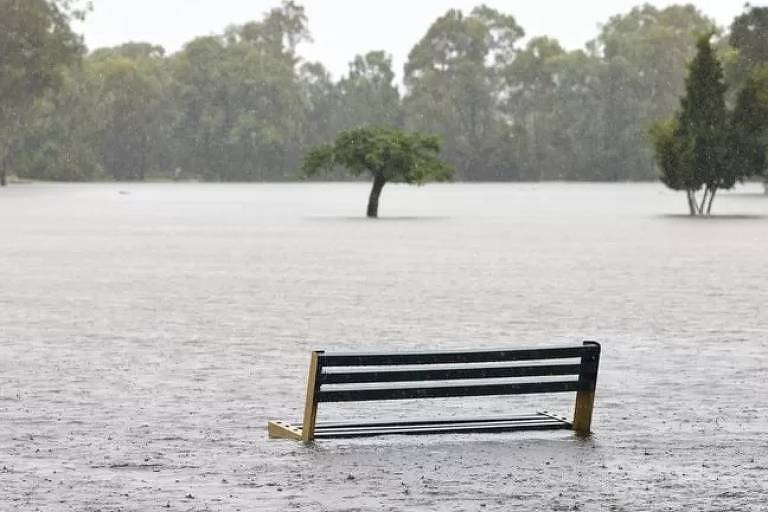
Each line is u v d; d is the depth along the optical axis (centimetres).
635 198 17512
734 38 18225
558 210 12775
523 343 2944
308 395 1855
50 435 1900
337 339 3005
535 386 1903
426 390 1864
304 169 10800
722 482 1628
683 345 2909
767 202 15625
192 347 2866
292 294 4150
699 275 4972
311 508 1500
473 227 9062
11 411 2089
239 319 3434
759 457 1767
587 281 4672
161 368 2548
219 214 11525
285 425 1925
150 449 1808
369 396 1858
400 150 10575
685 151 11062
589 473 1678
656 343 2947
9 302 3906
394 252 6334
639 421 2022
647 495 1562
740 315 3534
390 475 1666
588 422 1934
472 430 1936
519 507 1508
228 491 1576
